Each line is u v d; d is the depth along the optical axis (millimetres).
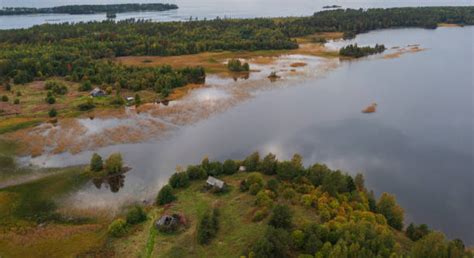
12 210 56781
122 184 65250
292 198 52844
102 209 57594
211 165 65250
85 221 54469
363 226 40969
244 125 91438
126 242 47500
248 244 43219
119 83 117312
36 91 114062
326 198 51312
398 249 39312
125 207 58219
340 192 54938
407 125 90438
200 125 91438
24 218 54938
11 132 84250
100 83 121750
